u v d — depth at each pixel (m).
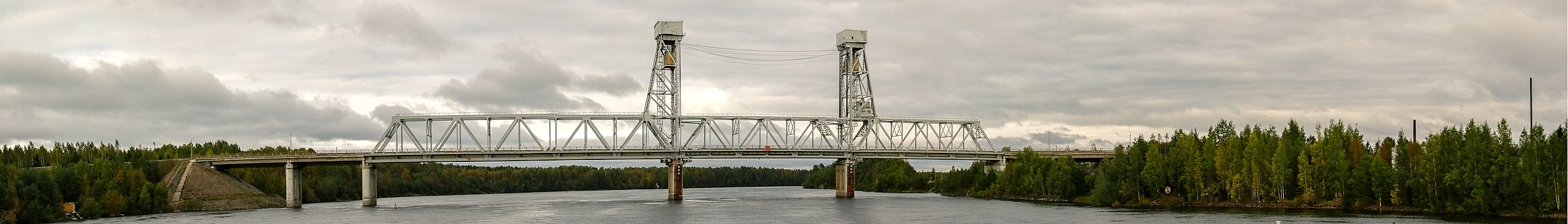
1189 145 174.88
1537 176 124.31
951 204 196.75
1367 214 137.25
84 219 155.50
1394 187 140.12
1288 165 157.75
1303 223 126.44
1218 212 150.38
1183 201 170.25
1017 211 166.88
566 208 189.62
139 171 180.00
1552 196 123.06
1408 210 137.62
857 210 175.25
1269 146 163.62
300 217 163.38
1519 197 126.69
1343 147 167.12
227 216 164.88
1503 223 119.19
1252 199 162.00
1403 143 166.12
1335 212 141.25
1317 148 153.75
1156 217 145.50
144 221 152.00
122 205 164.62
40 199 150.62
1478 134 133.88
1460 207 131.25
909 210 173.12
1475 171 130.88
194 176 192.75
